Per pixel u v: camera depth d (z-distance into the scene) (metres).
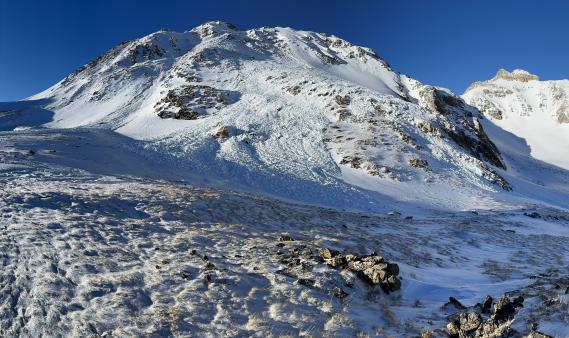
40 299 9.51
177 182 34.56
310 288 11.37
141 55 116.81
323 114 68.06
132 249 13.52
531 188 66.94
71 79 117.12
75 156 36.53
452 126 74.12
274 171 45.44
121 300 9.74
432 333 9.04
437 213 37.66
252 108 70.50
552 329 8.01
